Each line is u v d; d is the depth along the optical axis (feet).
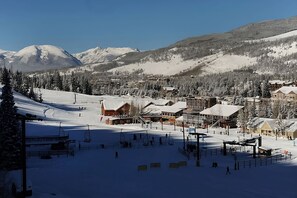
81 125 461.37
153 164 239.30
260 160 266.77
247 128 458.50
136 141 360.48
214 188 185.57
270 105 577.43
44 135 349.61
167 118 587.27
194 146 306.76
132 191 178.09
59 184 187.32
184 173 221.46
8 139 197.16
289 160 268.82
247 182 199.41
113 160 263.29
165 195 172.14
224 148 292.40
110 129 440.45
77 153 289.12
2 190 154.40
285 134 414.41
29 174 208.64
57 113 572.10
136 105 628.69
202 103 564.71
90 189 179.63
